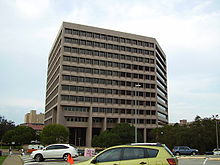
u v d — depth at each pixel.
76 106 83.94
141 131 93.44
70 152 25.66
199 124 69.56
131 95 92.12
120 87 90.62
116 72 91.12
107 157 9.86
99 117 87.00
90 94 85.75
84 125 84.88
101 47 90.00
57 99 82.69
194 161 26.98
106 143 70.56
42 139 70.75
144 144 10.12
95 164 9.62
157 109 96.06
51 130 70.56
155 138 80.62
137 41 96.94
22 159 29.30
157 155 9.61
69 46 84.94
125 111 90.06
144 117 92.31
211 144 67.00
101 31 90.81
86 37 88.12
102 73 88.69
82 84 84.94
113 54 91.69
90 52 88.00
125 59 93.38
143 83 94.94
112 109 88.19
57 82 85.94
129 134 73.00
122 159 9.70
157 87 100.06
